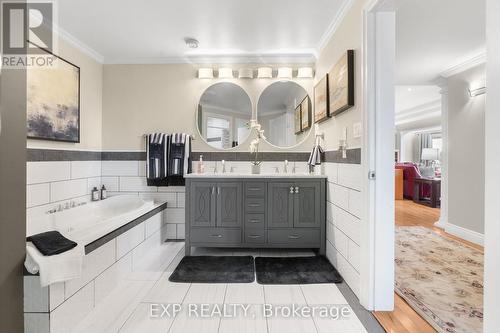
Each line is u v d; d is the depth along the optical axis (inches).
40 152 89.0
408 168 244.4
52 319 54.4
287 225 102.4
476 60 120.8
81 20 91.8
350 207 78.4
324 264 94.3
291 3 82.5
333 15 89.0
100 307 67.8
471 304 69.3
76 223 99.7
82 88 110.6
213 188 102.6
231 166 125.3
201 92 124.9
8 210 50.8
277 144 125.0
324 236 102.1
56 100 95.2
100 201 113.5
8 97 50.5
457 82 134.3
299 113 124.6
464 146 129.5
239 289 77.2
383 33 65.8
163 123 125.4
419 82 153.6
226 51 117.9
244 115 125.3
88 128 114.8
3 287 49.9
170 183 122.0
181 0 81.0
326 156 103.7
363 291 68.4
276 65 124.5
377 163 65.9
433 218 169.5
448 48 112.4
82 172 110.9
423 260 99.3
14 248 51.9
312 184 102.0
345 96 78.1
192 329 59.5
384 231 65.9
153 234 109.1
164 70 125.3
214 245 102.7
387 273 66.1
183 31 100.0
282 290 76.7
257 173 117.1
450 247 114.0
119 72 124.9
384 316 64.3
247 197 102.4
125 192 125.4
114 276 77.6
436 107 231.9
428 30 97.3
